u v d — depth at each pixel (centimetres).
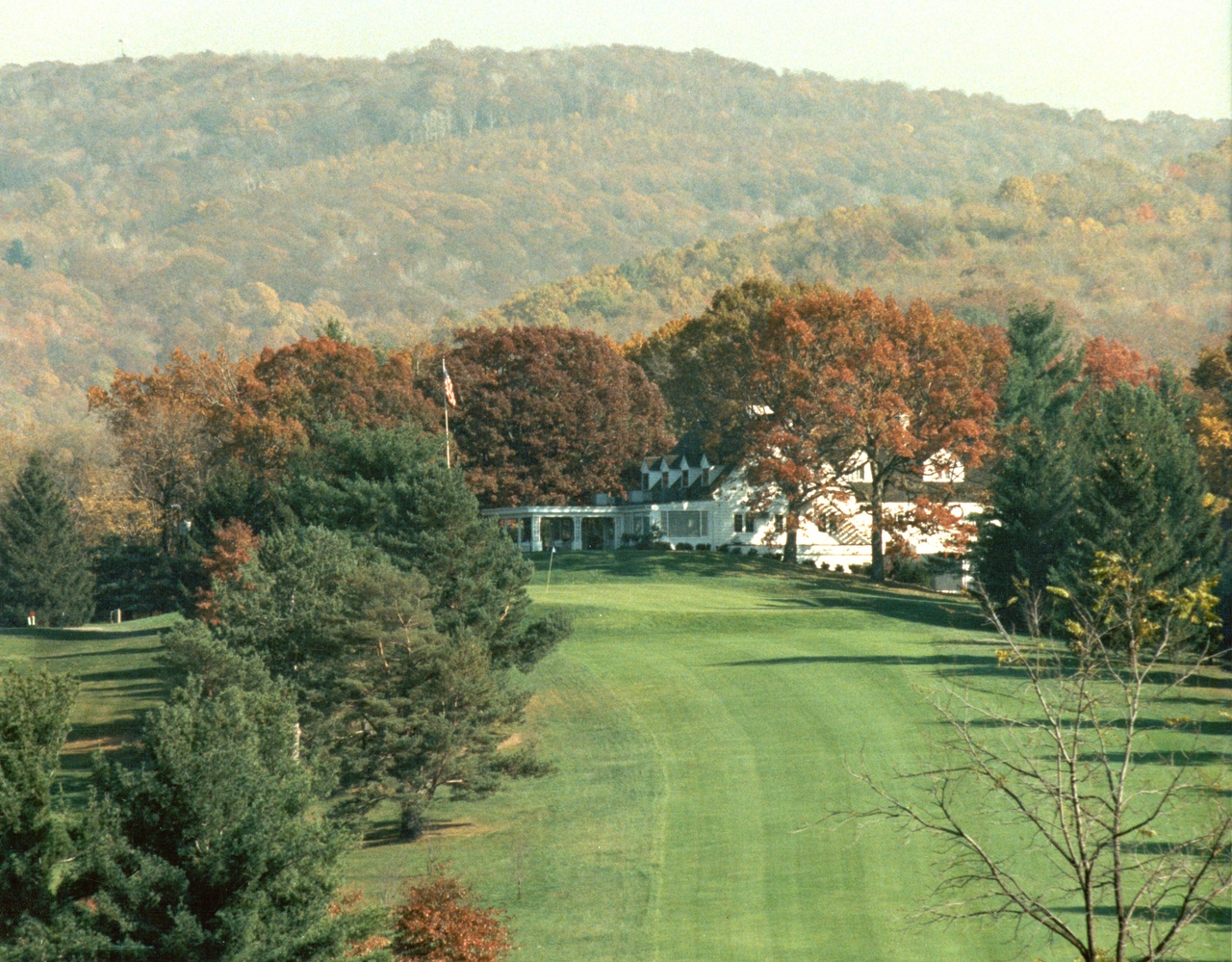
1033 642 4259
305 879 5288
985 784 6288
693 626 13388
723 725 9338
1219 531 9625
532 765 8231
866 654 11356
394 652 8225
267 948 4984
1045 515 12650
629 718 9844
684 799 7775
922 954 5234
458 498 9956
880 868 6222
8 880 5331
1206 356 13250
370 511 11888
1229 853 3566
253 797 5319
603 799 8031
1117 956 3534
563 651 12362
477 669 8231
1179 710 5816
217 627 9325
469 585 9644
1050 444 13562
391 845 7806
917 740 8131
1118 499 10519
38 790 5578
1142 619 3656
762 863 6512
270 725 6253
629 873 6650
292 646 9044
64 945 4925
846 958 5294
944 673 9950
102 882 5062
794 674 10656
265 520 15088
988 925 5388
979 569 13188
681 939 5703
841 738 8538
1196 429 11088
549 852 7181
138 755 7238
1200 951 4209
